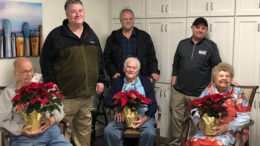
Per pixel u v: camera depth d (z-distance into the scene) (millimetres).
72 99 2848
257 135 3143
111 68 3617
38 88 2193
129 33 3576
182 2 3447
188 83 3246
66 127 2475
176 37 3545
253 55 3059
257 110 3115
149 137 2676
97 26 3969
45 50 2764
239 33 3113
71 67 2742
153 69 3598
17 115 2336
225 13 3168
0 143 2832
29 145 2281
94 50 2889
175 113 3408
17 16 2982
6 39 2916
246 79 3133
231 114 2436
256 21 2996
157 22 3680
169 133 3773
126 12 3484
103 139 3904
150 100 2629
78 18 2697
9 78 3018
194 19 3381
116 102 2672
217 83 2492
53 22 3377
